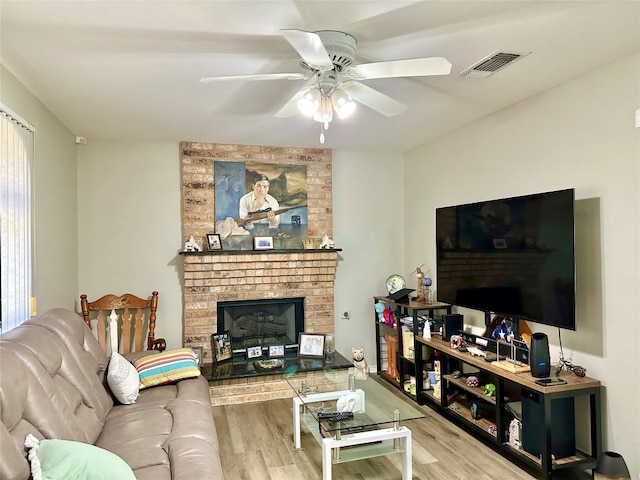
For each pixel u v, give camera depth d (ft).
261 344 15.39
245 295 14.83
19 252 8.77
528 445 8.90
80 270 13.87
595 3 6.37
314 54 6.19
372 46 7.75
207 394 9.75
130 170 14.37
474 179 12.72
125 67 8.44
